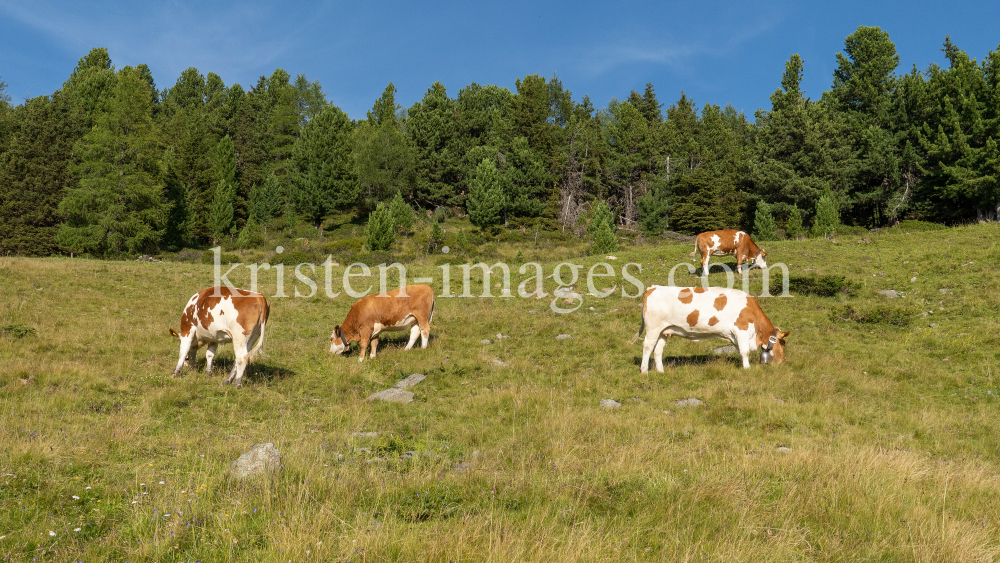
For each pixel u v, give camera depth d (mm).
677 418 8945
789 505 5371
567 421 8461
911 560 4465
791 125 54156
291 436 7703
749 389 10594
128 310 16953
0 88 61062
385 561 4023
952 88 48062
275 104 94438
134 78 51281
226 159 65812
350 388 11062
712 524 4949
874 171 52281
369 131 75500
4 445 6051
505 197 60438
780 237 52281
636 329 16703
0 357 10711
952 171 43906
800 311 18062
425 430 8617
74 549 4105
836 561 4426
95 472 5789
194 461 6117
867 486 5805
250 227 56781
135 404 8883
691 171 68062
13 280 19016
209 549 4145
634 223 65188
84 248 46562
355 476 5762
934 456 7758
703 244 23562
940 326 15391
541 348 14844
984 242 24938
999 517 5406
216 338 10688
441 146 73000
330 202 63688
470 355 13945
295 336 15742
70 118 56188
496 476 5969
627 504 5375
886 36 58906
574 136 72062
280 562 3949
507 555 4074
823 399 10141
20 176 50062
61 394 8656
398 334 16312
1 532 4328
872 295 19562
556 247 54750
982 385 11125
